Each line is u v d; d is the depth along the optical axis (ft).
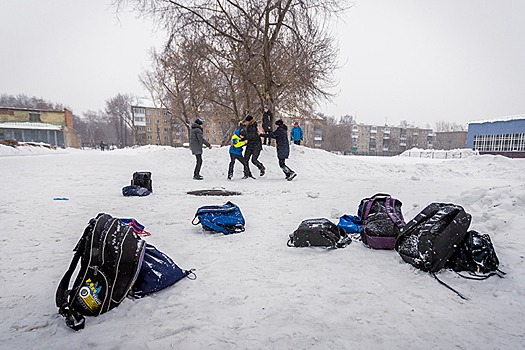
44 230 12.00
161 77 82.43
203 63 51.39
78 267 8.48
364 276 7.93
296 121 55.42
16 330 5.62
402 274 8.05
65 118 171.63
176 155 50.96
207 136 225.15
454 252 7.96
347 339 5.39
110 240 6.34
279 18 43.34
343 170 38.40
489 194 13.09
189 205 17.52
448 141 312.09
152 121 260.62
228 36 44.83
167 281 7.25
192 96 65.67
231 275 8.04
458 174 38.52
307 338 5.42
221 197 20.20
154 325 5.82
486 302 6.59
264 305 6.54
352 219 12.37
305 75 46.70
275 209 16.48
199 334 5.55
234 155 30.86
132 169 38.65
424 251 7.89
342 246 10.23
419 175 38.17
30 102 319.47
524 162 38.60
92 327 5.74
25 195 19.29
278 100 54.85
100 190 22.34
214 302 6.67
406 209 15.20
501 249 8.79
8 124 155.22
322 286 7.39
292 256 9.47
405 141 361.51
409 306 6.47
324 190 22.58
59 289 5.97
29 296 6.89
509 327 5.73
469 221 8.05
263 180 30.12
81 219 13.78
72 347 5.18
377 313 6.20
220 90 60.75
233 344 5.27
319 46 48.24
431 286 7.33
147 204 17.63
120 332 5.60
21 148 66.90
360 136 346.74
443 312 6.23
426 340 5.35
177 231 12.28
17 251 9.70
